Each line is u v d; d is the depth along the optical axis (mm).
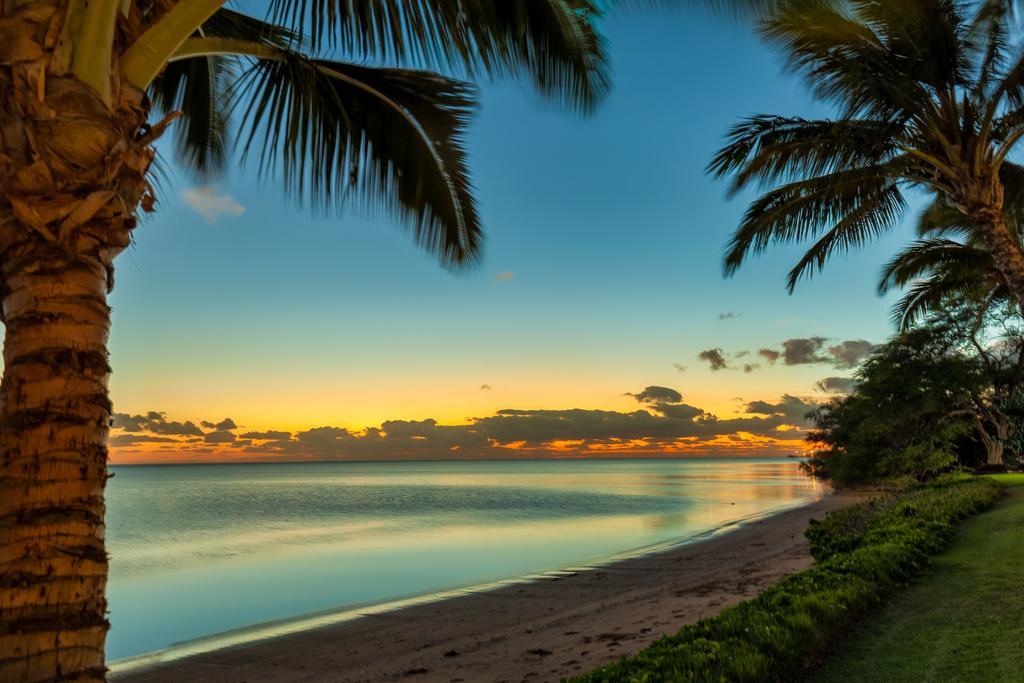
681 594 12031
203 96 5918
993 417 31547
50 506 2297
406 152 5633
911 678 4867
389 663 9031
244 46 4086
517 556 21203
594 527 30156
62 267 2443
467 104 5719
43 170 2439
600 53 5289
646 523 31328
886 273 17797
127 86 2744
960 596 7074
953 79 10430
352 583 17125
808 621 5828
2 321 2527
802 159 11602
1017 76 10227
